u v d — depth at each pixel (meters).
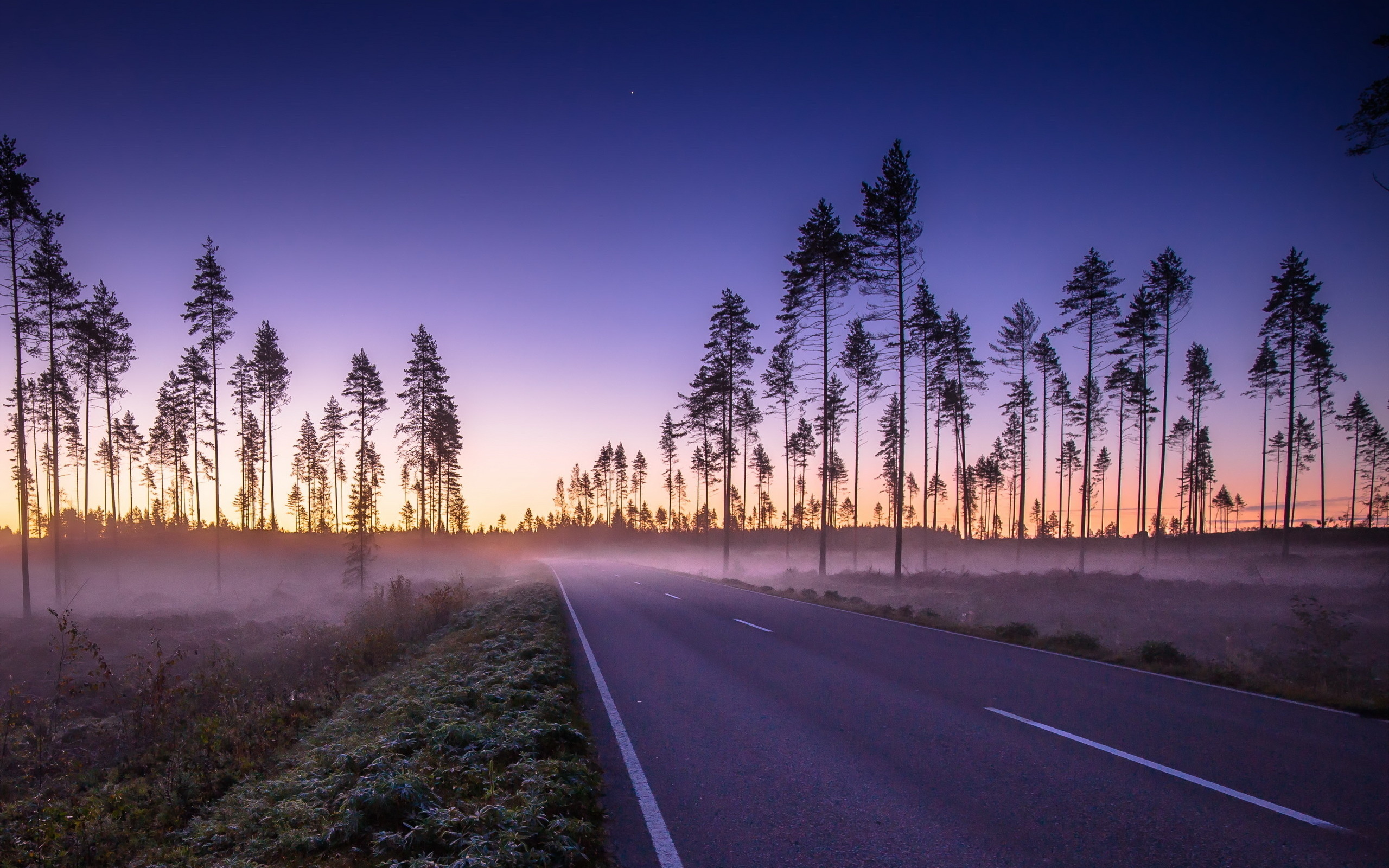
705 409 47.84
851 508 112.38
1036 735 7.62
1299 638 14.73
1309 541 55.78
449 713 8.55
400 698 10.08
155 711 10.62
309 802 6.07
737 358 45.84
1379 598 24.31
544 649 13.33
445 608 23.05
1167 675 11.27
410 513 87.56
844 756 7.03
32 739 10.15
